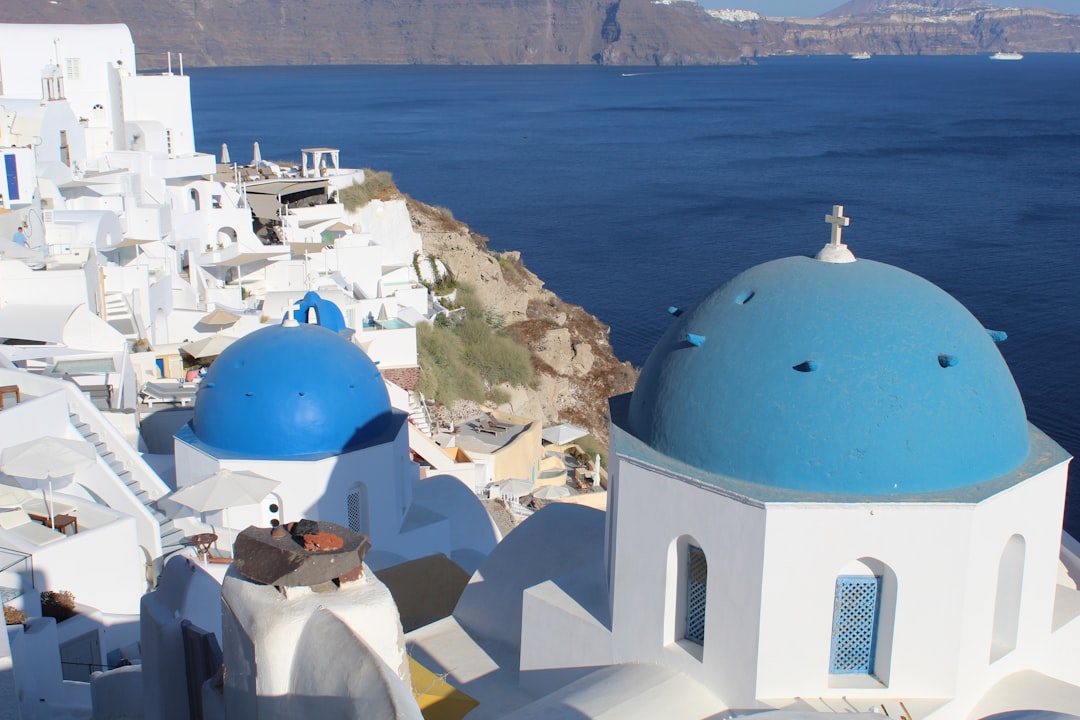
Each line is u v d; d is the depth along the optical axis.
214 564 23.27
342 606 11.01
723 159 176.50
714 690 14.80
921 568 13.89
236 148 170.12
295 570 11.18
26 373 28.02
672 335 16.33
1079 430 56.66
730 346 15.06
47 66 53.47
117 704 16.25
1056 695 14.61
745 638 14.27
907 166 165.00
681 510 14.82
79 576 23.36
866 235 106.62
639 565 15.55
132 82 57.56
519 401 56.25
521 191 138.25
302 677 10.80
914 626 14.09
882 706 14.08
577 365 63.12
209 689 13.04
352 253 52.81
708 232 111.06
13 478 25.94
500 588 19.42
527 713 14.49
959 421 14.25
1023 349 68.56
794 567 13.91
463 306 61.50
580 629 16.56
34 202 40.88
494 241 105.94
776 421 14.30
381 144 189.12
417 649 18.78
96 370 33.09
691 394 15.12
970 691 14.43
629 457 15.41
